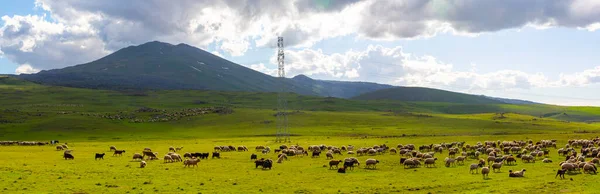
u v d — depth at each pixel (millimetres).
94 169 62688
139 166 67688
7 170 58469
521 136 133500
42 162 71062
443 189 47219
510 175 55781
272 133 181875
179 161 75375
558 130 187250
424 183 51281
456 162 72250
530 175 56688
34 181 50469
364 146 109750
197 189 47438
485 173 55750
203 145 120188
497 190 45750
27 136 169375
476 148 95000
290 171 62750
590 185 47562
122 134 181250
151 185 49594
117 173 58906
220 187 48781
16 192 43844
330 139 142250
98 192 44906
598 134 141625
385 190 47094
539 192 44312
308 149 99125
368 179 54688
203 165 70125
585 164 58312
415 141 123875
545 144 99875
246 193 45438
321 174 59406
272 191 46719
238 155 89188
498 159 70438
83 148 107312
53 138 163250
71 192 44625
